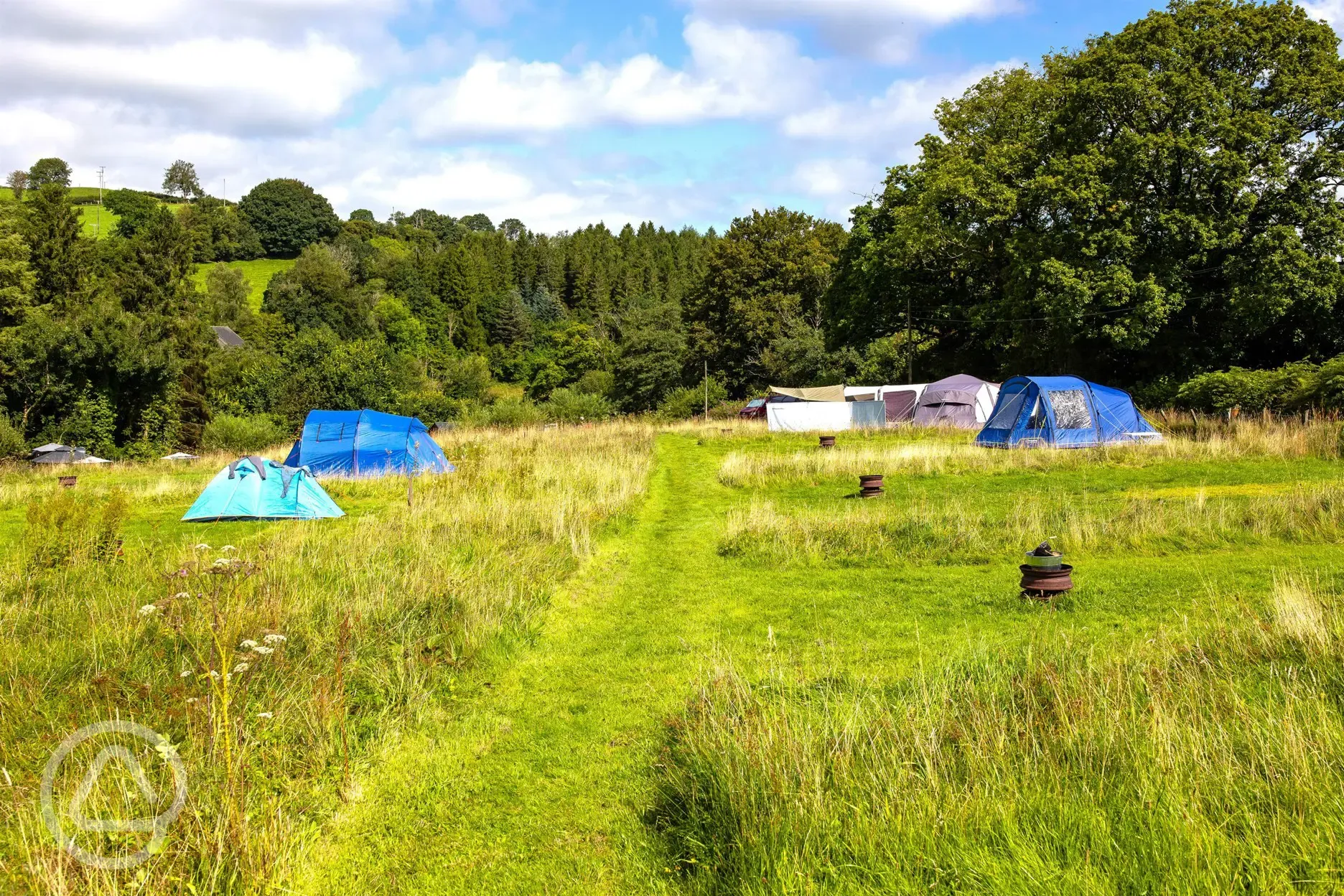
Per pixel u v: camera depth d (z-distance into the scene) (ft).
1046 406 74.43
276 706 19.76
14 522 54.95
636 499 58.13
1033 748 15.33
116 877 13.07
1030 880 11.76
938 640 25.44
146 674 21.77
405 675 22.76
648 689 22.91
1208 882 11.11
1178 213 103.91
